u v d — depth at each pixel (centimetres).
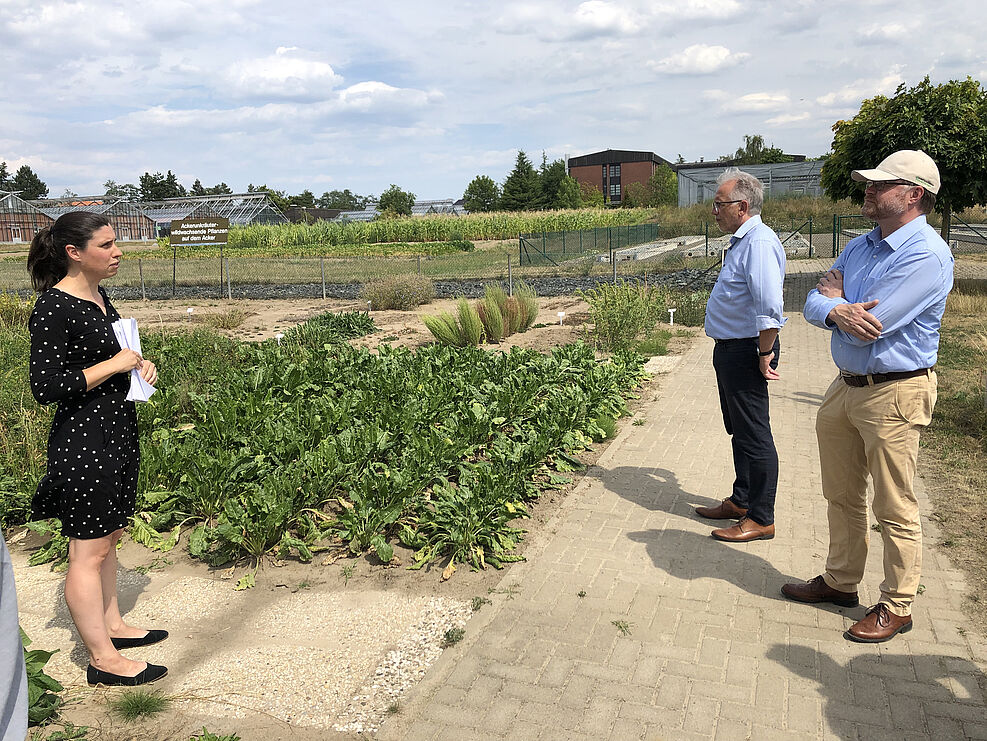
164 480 535
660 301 1345
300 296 2191
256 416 664
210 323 1552
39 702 310
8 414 698
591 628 367
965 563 418
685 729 292
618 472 591
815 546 452
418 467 523
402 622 383
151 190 12656
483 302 1262
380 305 1836
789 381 878
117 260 326
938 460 582
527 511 507
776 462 453
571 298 1875
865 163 1405
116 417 326
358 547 461
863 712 299
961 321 1233
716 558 439
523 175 8625
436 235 5100
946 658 333
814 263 2489
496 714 305
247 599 415
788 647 346
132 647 366
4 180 12312
